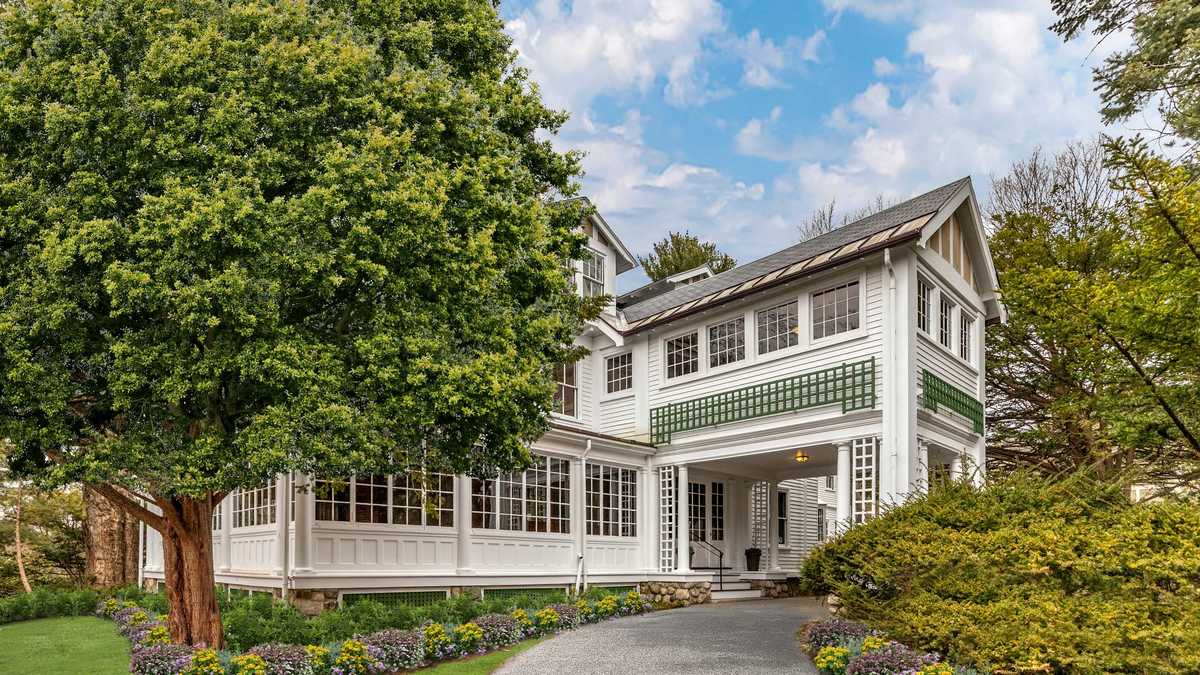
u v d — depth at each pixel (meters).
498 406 9.68
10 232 8.62
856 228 18.50
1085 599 7.76
